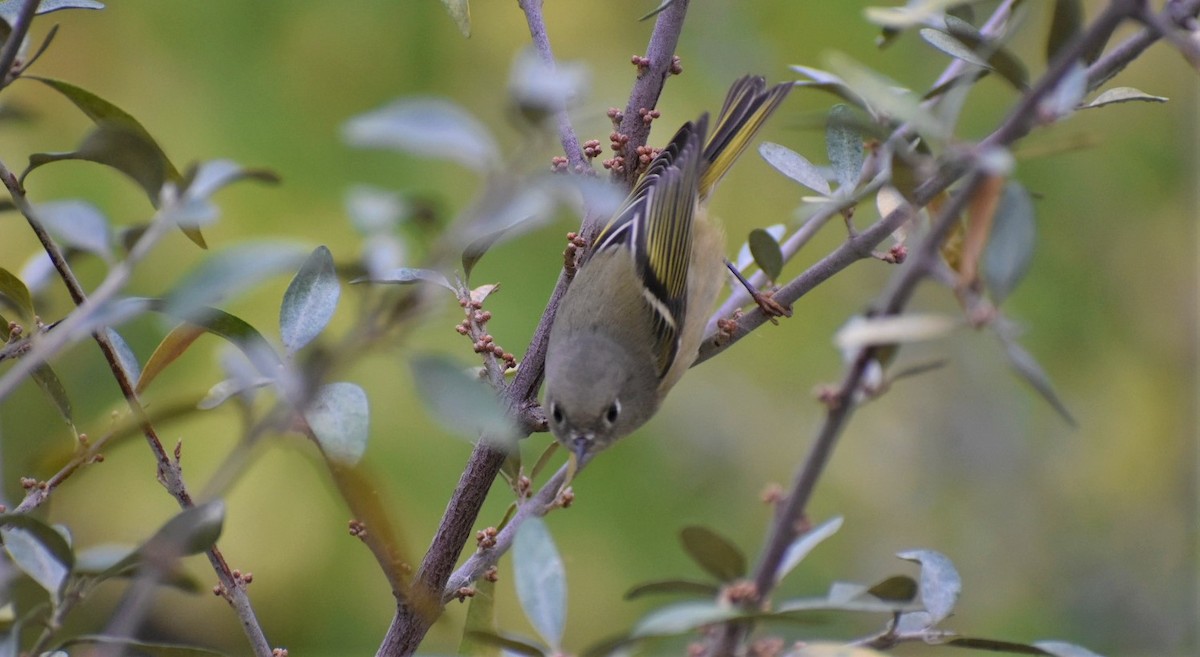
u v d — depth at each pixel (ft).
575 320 24.75
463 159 10.95
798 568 42.86
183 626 36.96
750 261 25.39
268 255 11.02
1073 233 45.73
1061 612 44.78
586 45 41.16
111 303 12.42
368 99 39.63
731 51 40.11
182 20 38.93
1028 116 12.30
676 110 39.63
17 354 16.90
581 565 38.27
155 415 13.30
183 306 10.77
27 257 35.83
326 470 14.83
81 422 32.73
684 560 39.11
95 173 36.14
